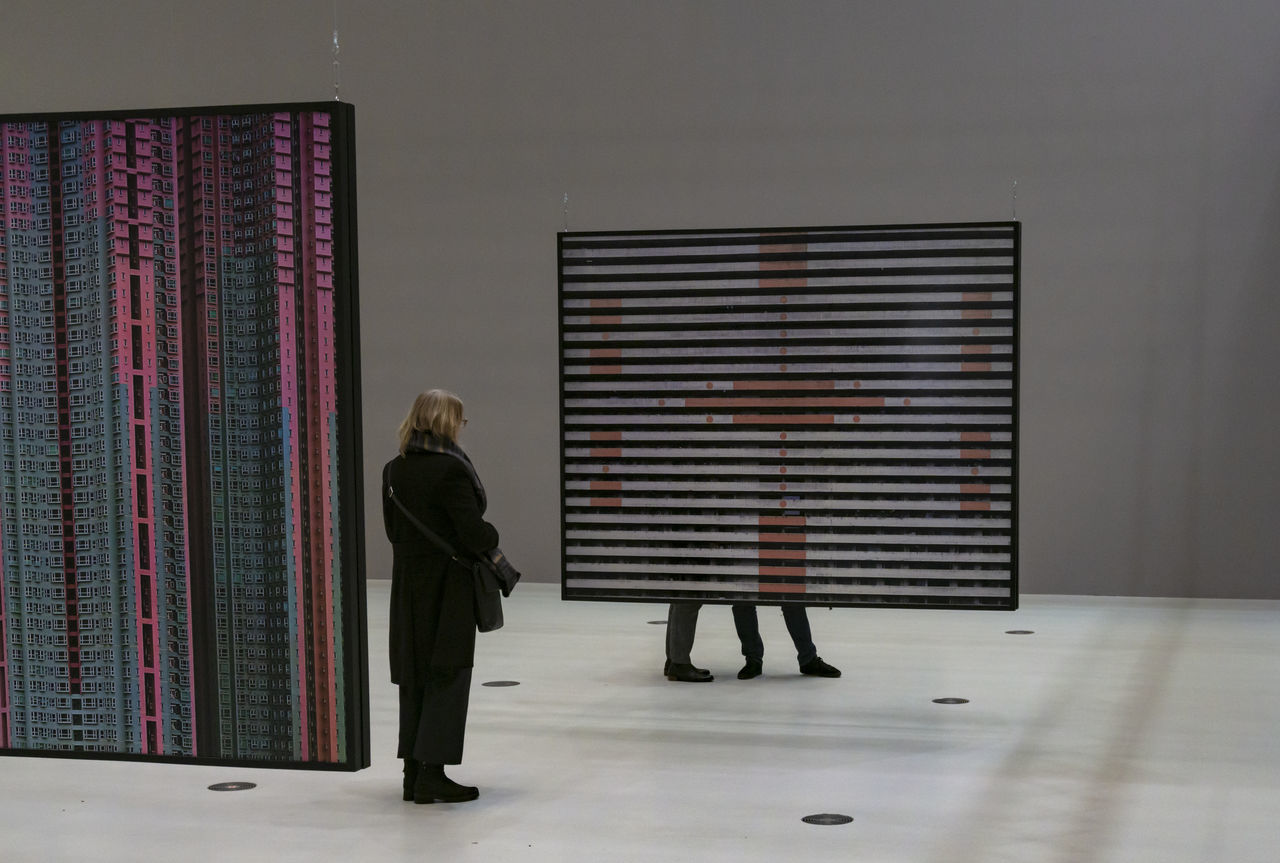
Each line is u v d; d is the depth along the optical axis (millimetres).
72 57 11258
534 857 3980
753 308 5621
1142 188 9477
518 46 10539
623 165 10398
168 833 4289
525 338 10609
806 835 4180
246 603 3678
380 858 3986
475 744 5473
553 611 9336
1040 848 4023
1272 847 4016
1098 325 9578
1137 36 9445
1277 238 9273
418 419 4488
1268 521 9359
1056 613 8930
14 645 3811
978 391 5438
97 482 3732
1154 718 5812
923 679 6762
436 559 4504
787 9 10047
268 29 10930
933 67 9805
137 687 3754
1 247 3734
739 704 6207
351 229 3566
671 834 4207
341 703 3631
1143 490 9555
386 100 10797
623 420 5734
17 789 4879
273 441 3629
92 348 3709
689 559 5684
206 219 3629
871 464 5523
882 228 5504
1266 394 9336
